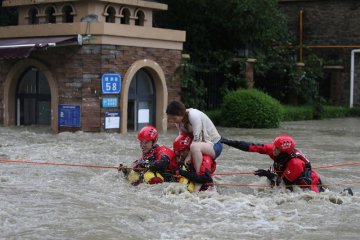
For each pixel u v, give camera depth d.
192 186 10.42
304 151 17.05
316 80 34.16
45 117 22.38
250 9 27.22
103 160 13.91
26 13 22.30
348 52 34.97
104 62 20.19
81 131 20.36
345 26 34.91
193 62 27.47
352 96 34.88
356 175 12.84
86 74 20.33
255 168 13.31
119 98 20.83
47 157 14.17
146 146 10.95
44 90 22.22
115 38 20.44
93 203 9.33
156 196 9.96
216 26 28.58
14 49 20.31
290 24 36.12
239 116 24.59
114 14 21.08
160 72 22.17
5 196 9.65
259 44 29.64
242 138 20.36
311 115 30.42
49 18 21.94
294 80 30.92
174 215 8.83
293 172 10.55
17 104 22.70
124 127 20.91
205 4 27.50
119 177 11.35
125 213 8.76
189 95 24.45
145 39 21.53
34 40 21.08
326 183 11.81
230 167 13.41
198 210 9.16
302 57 34.25
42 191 10.14
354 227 8.37
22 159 13.81
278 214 9.02
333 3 35.09
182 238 7.66
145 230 7.97
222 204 9.51
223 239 7.67
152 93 22.53
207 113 25.55
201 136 10.59
